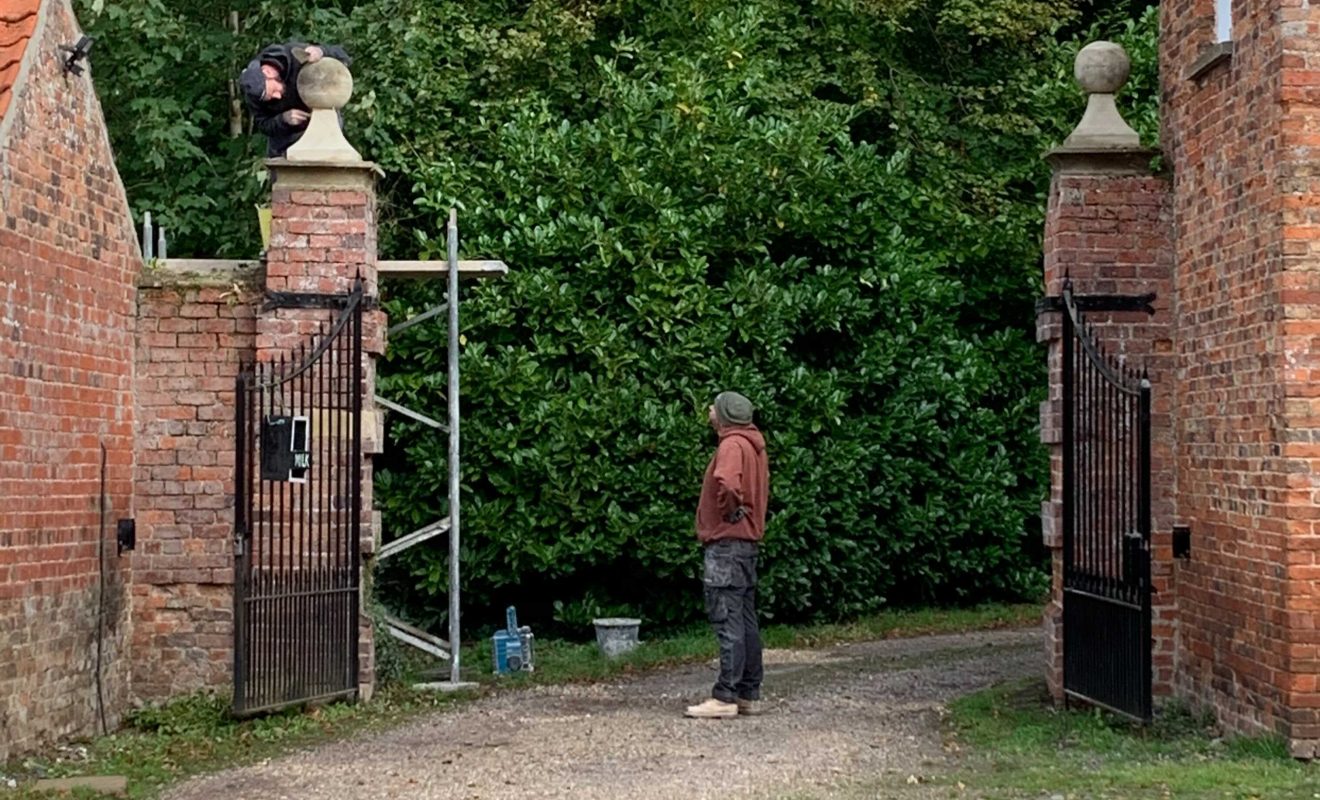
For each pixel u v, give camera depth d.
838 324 14.87
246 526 9.39
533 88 15.97
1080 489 9.58
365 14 14.97
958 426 15.52
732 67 15.97
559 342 14.20
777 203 14.93
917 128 17.38
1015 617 15.23
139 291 10.17
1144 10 18.70
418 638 12.78
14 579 8.45
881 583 15.47
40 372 8.76
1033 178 17.23
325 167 10.05
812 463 14.55
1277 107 7.91
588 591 14.47
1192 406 9.16
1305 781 7.14
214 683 10.10
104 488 9.64
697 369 14.24
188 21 15.70
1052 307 9.75
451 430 11.70
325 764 8.30
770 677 11.45
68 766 8.38
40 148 8.75
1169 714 9.16
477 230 14.32
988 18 17.66
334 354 10.08
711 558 9.70
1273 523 7.98
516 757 8.38
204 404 10.16
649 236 14.27
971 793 7.15
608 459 14.02
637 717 9.70
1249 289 8.30
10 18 8.62
